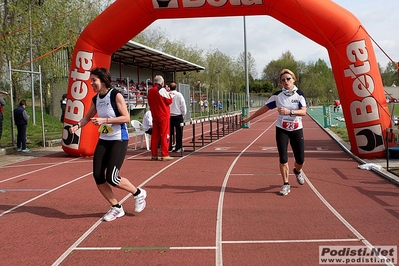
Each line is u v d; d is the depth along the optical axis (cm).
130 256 400
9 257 402
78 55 1059
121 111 504
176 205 589
